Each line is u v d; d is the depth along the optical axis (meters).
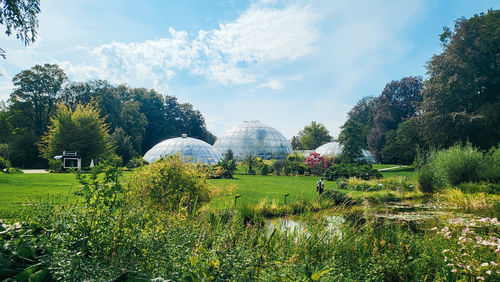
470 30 32.06
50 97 49.16
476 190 16.08
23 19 7.13
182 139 49.84
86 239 3.58
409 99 60.56
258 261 3.29
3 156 38.19
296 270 3.38
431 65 35.00
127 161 41.75
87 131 35.19
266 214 9.70
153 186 7.47
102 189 4.05
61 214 4.20
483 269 3.80
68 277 2.66
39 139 42.06
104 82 52.69
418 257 4.64
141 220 4.23
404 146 47.28
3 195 11.95
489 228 5.20
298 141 71.06
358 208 8.21
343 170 27.59
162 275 2.92
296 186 20.72
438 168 19.45
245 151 62.00
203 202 8.36
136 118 56.50
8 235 3.71
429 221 7.71
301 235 5.23
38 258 3.18
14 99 47.25
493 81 31.25
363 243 5.09
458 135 31.66
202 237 4.45
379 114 59.59
